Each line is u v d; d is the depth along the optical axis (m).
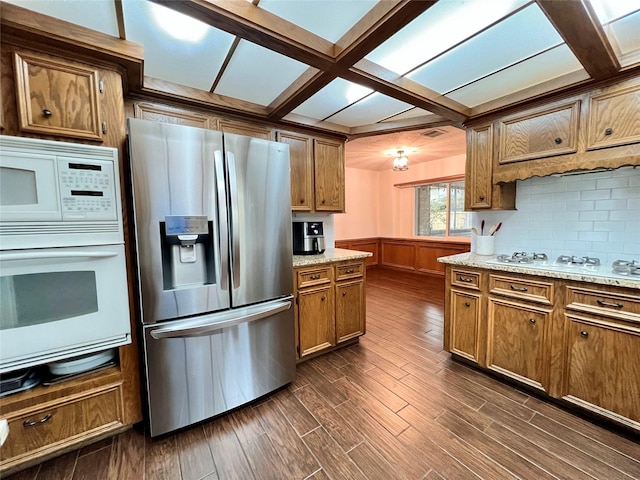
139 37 1.47
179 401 1.61
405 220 6.36
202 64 1.74
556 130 1.99
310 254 2.75
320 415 1.77
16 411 1.34
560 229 2.24
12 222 1.23
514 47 1.59
